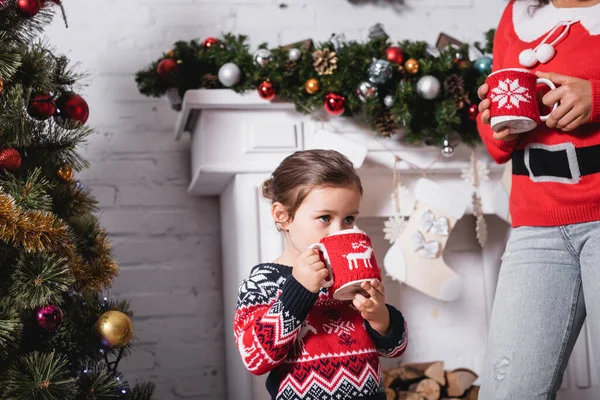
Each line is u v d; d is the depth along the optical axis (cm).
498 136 131
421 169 203
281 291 118
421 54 196
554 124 123
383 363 225
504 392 125
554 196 126
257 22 236
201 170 190
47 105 152
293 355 118
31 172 150
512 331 125
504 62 141
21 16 151
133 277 223
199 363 224
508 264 131
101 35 226
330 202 119
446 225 197
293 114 197
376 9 244
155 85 202
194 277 227
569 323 124
